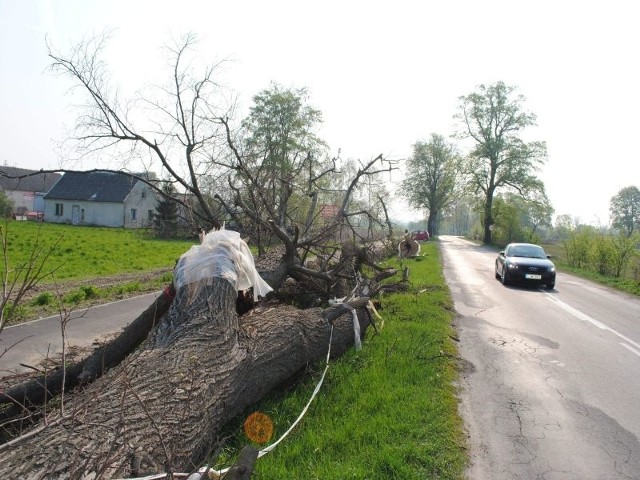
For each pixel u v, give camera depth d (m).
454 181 56.78
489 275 21.45
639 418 5.67
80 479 2.85
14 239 25.41
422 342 8.13
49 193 51.34
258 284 6.45
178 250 27.44
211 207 10.81
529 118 51.44
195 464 3.88
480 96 52.03
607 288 19.55
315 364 6.56
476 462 4.50
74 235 32.22
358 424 4.98
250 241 10.73
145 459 3.28
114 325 9.55
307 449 4.48
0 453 2.99
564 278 22.77
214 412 4.26
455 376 6.90
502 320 11.23
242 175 10.25
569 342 9.28
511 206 52.03
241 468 3.11
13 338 8.38
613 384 6.85
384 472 4.09
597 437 5.12
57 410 3.73
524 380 6.89
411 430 4.87
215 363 4.57
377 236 15.51
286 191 10.75
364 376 6.34
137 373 4.11
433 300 12.56
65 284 14.22
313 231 10.95
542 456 4.67
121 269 18.73
